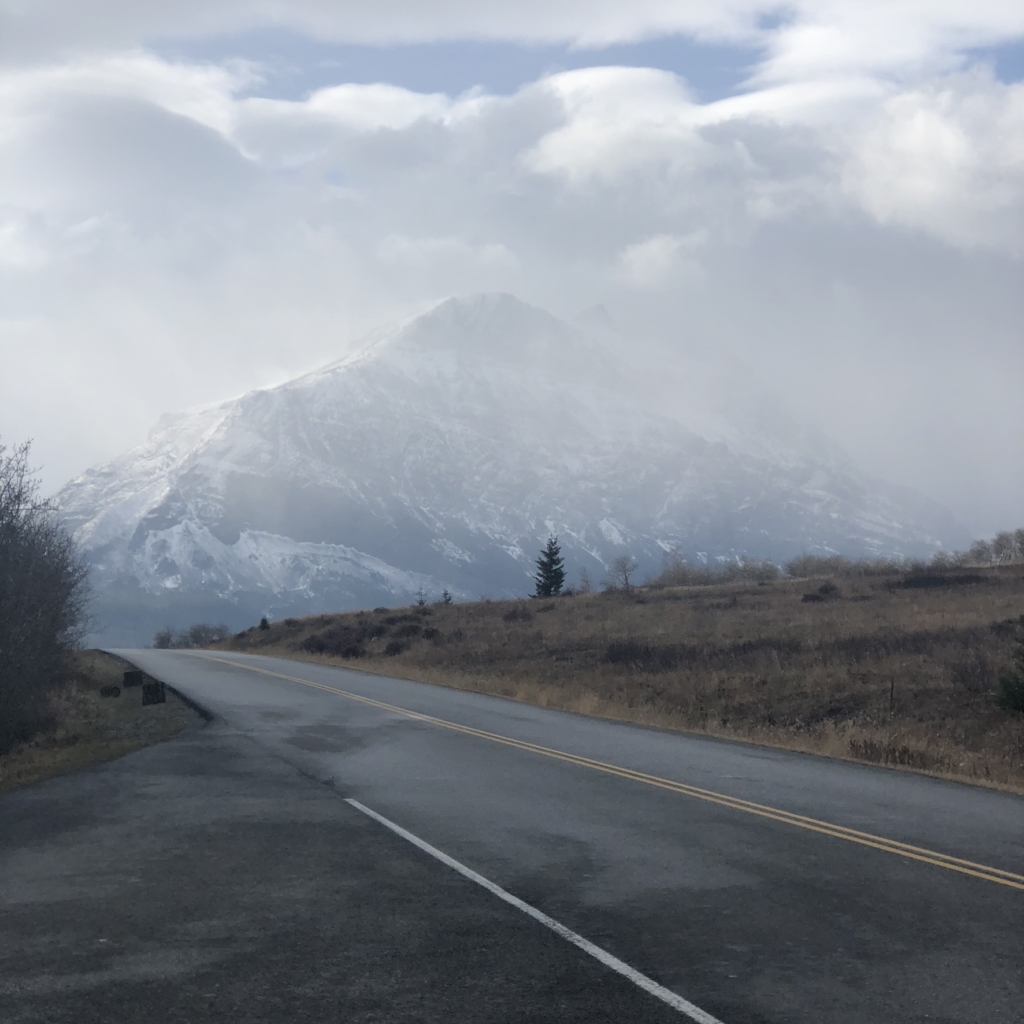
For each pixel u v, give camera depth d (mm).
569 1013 5395
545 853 9195
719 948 6457
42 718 21516
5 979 5918
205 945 6539
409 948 6477
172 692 28562
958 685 24578
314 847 9484
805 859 8914
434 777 13766
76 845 9648
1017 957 6266
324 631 61969
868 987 5762
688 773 14172
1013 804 11797
